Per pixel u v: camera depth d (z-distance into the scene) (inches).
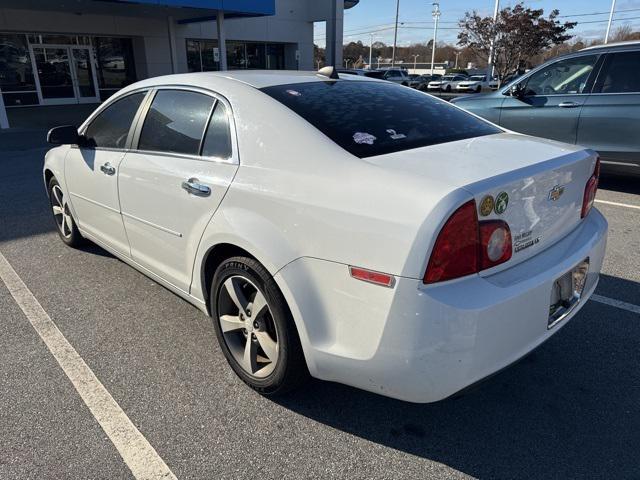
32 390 105.7
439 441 91.4
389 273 74.6
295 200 87.0
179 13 783.7
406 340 74.6
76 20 821.2
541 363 113.6
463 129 109.3
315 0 1099.9
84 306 142.0
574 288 94.5
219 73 119.1
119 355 118.3
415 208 74.0
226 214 98.7
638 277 155.6
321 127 94.2
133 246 136.1
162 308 140.6
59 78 873.5
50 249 187.0
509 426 94.9
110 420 96.8
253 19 1039.6
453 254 73.0
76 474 84.4
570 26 1155.9
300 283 85.5
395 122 102.9
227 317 106.9
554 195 89.4
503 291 75.9
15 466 86.0
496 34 1162.6
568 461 86.4
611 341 121.6
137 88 136.7
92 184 148.3
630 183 273.9
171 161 115.6
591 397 102.5
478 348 74.6
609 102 241.4
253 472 84.8
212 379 109.0
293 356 91.7
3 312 139.1
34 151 421.4
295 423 96.0
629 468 84.7
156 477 83.9
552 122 262.1
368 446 90.4
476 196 73.9
